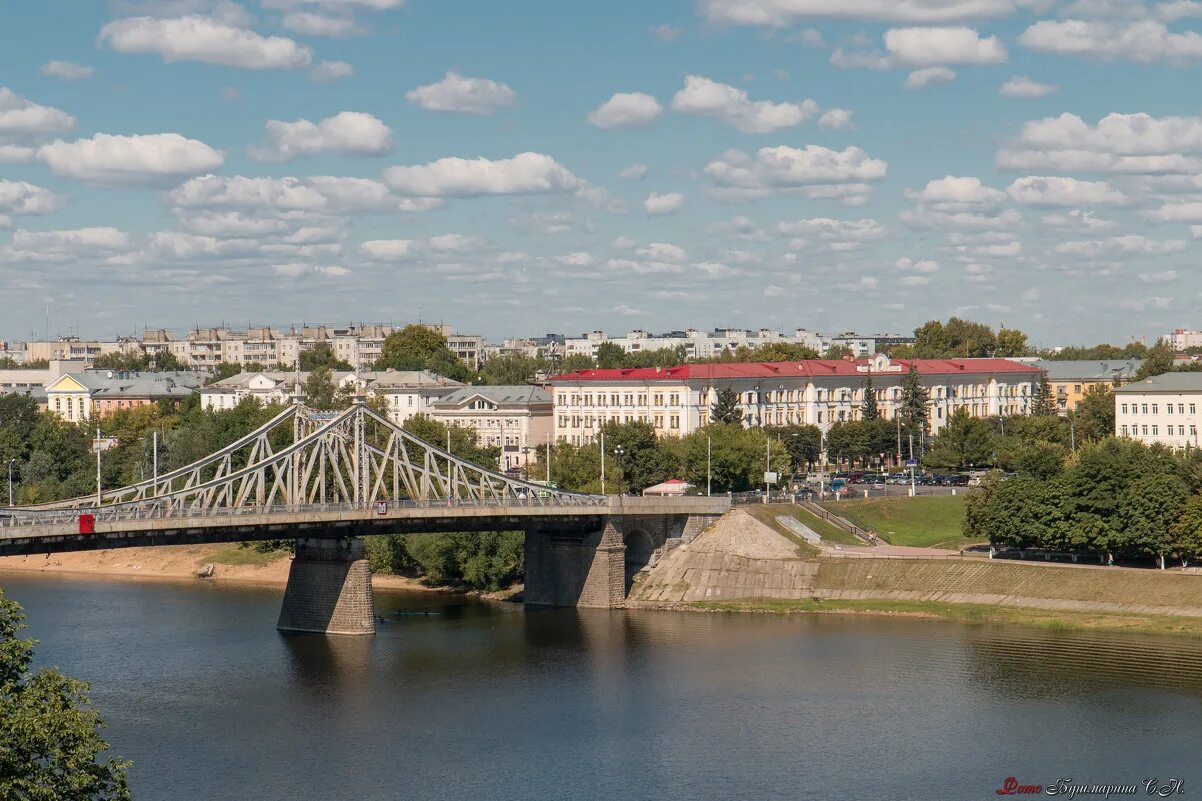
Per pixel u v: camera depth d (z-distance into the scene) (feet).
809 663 535.19
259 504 577.43
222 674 529.45
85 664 545.85
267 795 396.57
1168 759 419.13
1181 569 612.29
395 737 449.06
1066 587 612.29
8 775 280.31
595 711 476.13
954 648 552.00
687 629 604.49
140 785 404.57
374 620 618.85
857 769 414.21
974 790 397.19
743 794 395.55
